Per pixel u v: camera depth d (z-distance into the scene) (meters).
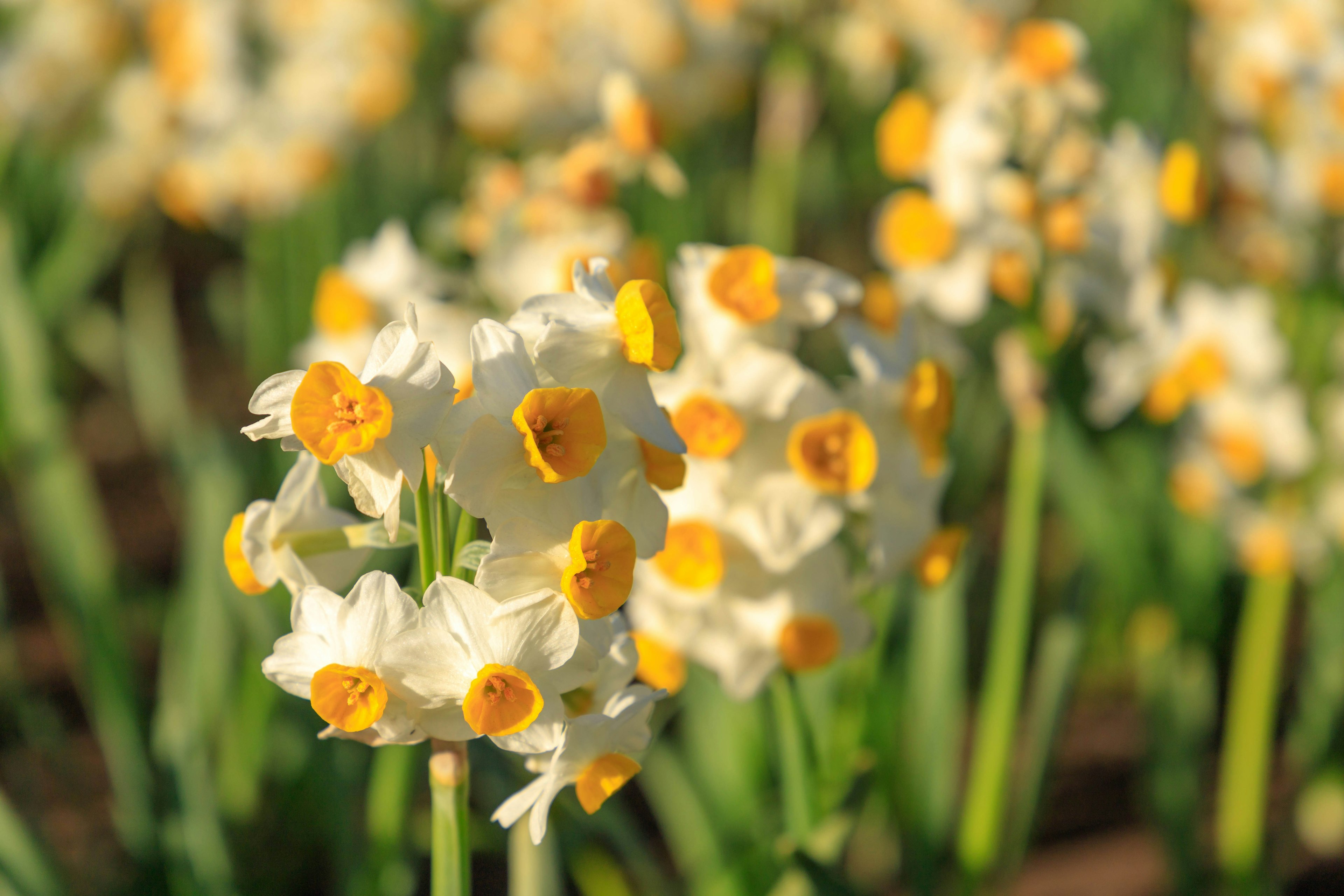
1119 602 0.86
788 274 0.46
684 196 0.99
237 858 0.67
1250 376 0.76
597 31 1.15
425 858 0.69
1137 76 1.31
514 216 0.57
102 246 1.17
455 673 0.39
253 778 0.66
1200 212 0.54
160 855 0.61
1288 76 0.76
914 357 0.48
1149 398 0.77
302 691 0.39
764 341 0.46
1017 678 0.55
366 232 1.17
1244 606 0.89
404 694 0.39
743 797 0.62
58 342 1.21
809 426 0.45
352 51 1.05
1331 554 0.74
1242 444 0.76
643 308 0.39
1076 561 0.84
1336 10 0.76
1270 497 0.77
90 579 0.68
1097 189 0.55
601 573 0.39
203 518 0.66
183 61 0.97
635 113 0.53
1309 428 0.81
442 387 0.38
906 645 0.60
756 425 0.46
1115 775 0.85
